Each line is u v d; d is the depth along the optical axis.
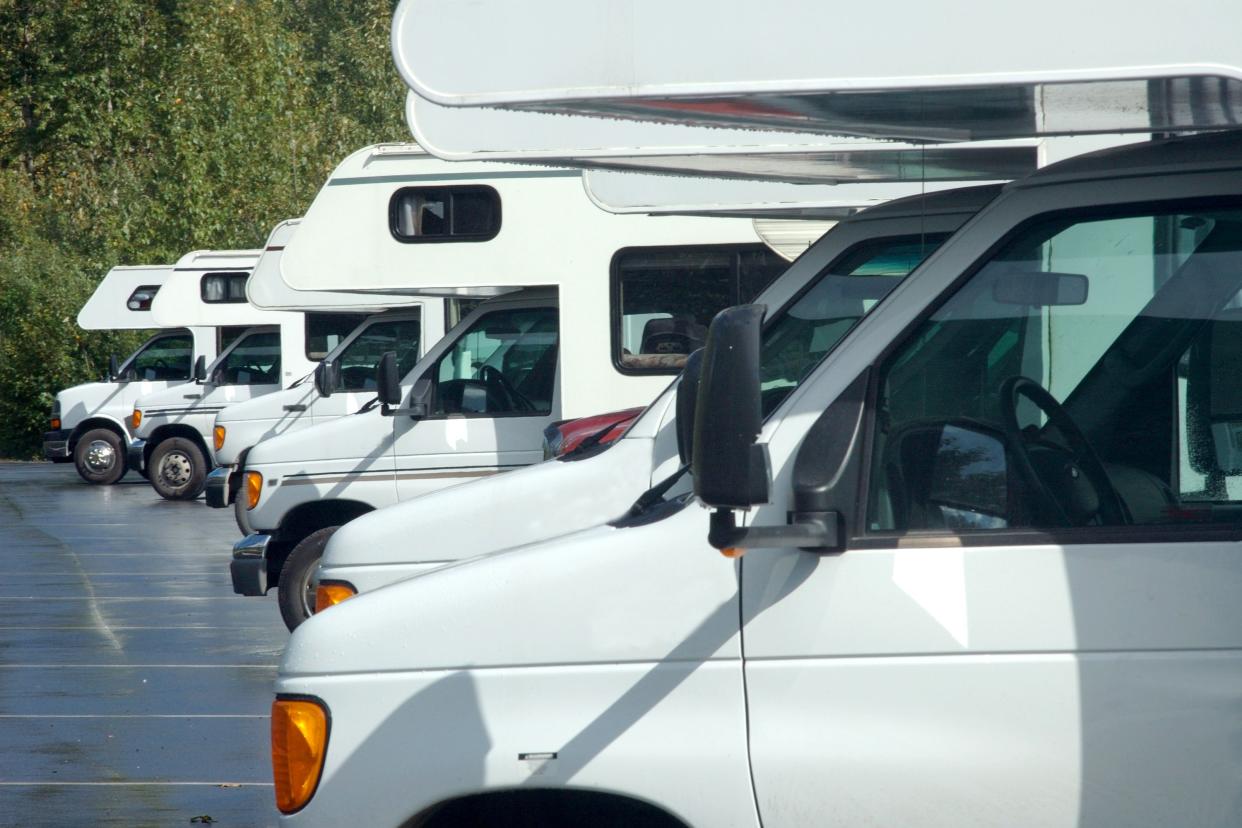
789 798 11.69
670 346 41.66
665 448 20.66
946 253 12.41
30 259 137.62
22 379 133.50
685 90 10.41
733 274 41.47
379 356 63.12
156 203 149.88
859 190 24.12
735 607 11.84
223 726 33.81
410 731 12.23
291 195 153.25
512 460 42.50
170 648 43.91
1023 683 11.51
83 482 105.25
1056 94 10.98
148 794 28.25
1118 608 11.48
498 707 12.12
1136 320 12.21
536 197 42.00
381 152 42.47
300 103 160.62
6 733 33.25
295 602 41.25
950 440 12.02
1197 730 11.36
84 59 167.75
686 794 11.78
